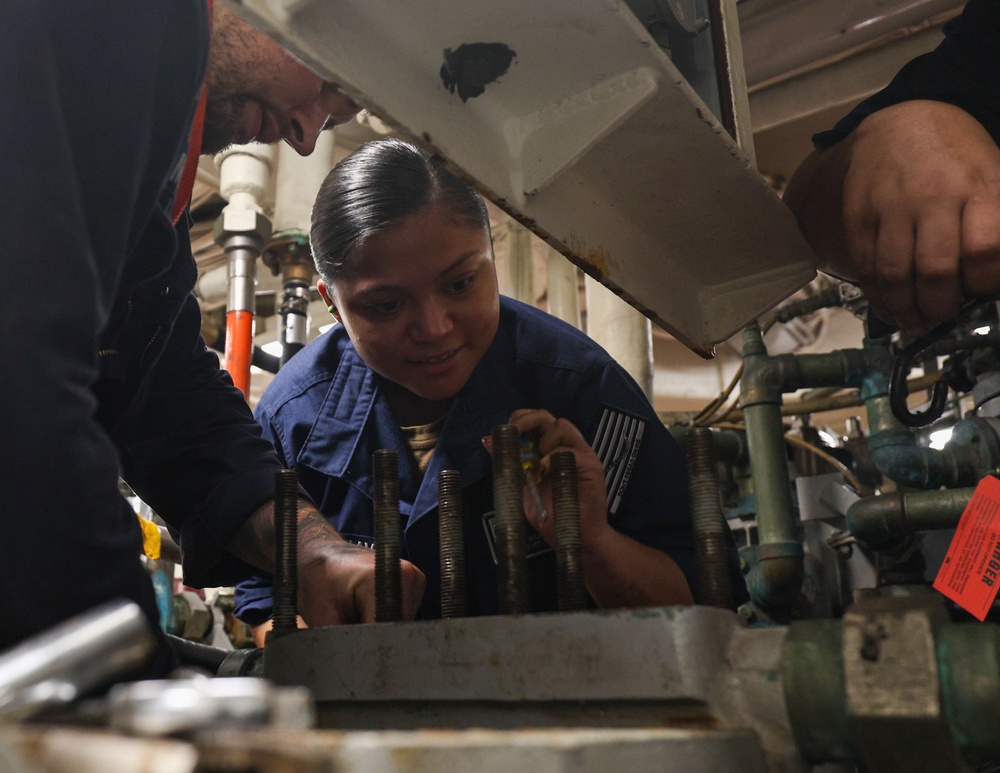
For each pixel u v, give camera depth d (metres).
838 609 1.83
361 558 1.04
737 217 1.01
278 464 1.23
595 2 0.70
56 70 0.64
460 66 0.76
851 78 2.24
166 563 2.00
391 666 0.68
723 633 0.60
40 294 0.58
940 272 0.92
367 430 1.38
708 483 0.71
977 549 1.27
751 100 2.34
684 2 0.96
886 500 1.52
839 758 0.56
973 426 1.52
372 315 1.19
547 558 1.28
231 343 2.09
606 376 1.33
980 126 0.98
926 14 2.05
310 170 2.26
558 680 0.61
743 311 1.13
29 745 0.29
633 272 1.01
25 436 0.56
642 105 0.79
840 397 2.21
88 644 0.33
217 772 0.28
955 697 0.51
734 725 0.57
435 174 1.15
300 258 2.19
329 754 0.30
